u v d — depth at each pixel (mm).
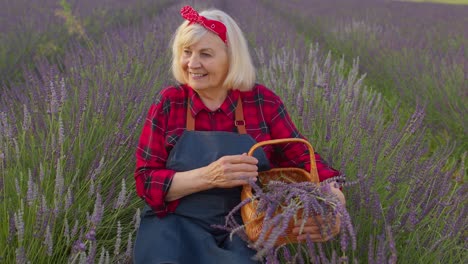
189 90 2127
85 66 4828
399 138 2963
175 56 2129
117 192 2840
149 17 13898
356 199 2324
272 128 2182
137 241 2057
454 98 4996
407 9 16562
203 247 1994
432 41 8820
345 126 3152
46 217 2158
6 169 2562
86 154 2947
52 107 2840
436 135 4914
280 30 9453
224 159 1871
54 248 2385
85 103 3221
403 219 2225
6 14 8969
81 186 2734
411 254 2225
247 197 1845
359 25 10203
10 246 2215
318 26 12656
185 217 2076
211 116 2105
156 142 2105
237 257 1913
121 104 3510
